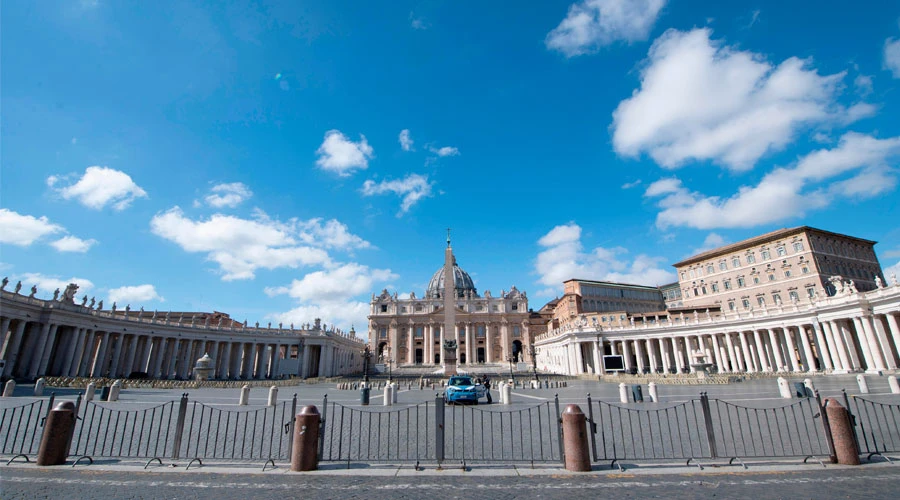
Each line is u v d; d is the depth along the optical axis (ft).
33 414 55.93
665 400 79.41
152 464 29.99
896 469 27.32
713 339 197.16
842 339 150.00
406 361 399.44
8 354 128.57
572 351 238.27
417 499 22.61
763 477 26.13
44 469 28.37
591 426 30.45
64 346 147.95
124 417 56.75
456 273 461.37
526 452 34.78
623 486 24.71
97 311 161.38
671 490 23.88
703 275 267.18
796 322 164.86
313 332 260.42
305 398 97.09
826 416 30.19
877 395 73.61
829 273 213.25
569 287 329.93
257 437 43.04
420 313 408.87
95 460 31.22
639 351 221.66
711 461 29.99
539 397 95.45
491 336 399.65
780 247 226.79
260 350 252.01
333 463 30.63
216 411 65.26
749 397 79.36
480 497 22.89
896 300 128.57
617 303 333.62
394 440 41.29
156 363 189.06
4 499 22.30
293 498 22.86
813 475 26.43
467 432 45.83
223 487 24.77
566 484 25.21
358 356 384.06
